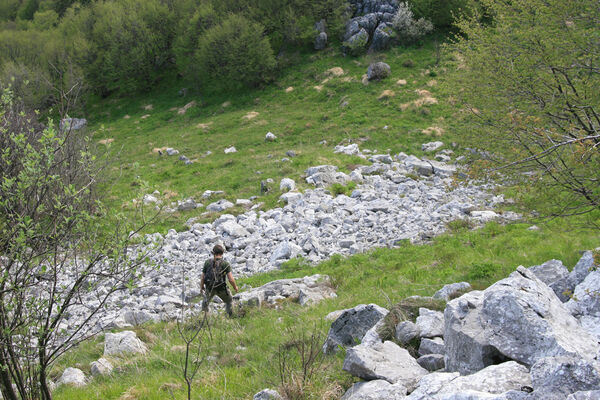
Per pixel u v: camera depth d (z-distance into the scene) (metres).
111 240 7.08
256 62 59.06
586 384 4.73
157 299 15.88
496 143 12.80
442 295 9.88
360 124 44.12
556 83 13.30
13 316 6.71
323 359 8.38
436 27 60.50
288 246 19.98
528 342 5.89
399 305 9.17
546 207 11.02
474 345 6.20
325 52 62.56
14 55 77.62
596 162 9.95
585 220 14.02
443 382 5.68
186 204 29.67
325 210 25.23
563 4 12.53
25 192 6.71
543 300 6.43
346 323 8.94
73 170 7.36
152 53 71.88
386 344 7.62
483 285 10.38
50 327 6.84
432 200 25.33
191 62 64.25
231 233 24.03
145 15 75.81
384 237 19.95
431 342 7.47
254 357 9.59
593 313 6.86
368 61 57.31
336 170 32.28
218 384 8.42
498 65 14.53
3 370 6.53
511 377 5.35
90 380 9.83
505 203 21.28
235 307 13.48
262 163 37.12
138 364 10.21
